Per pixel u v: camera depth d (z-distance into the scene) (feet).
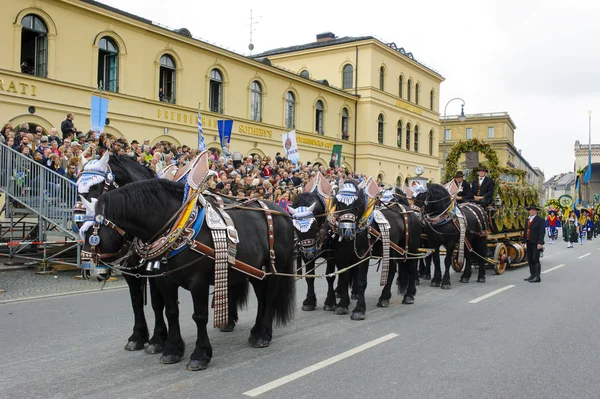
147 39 77.36
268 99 102.68
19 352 20.16
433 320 26.61
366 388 16.67
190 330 24.22
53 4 65.05
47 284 35.09
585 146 236.43
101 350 20.56
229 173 53.01
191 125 85.35
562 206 122.31
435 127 165.89
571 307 30.42
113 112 72.84
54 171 38.70
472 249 39.91
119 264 19.40
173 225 17.97
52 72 65.46
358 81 132.16
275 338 22.88
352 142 130.41
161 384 16.79
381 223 28.30
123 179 21.85
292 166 72.43
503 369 18.84
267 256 21.53
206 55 87.71
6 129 43.04
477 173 48.32
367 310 29.14
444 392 16.47
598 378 18.07
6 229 47.57
